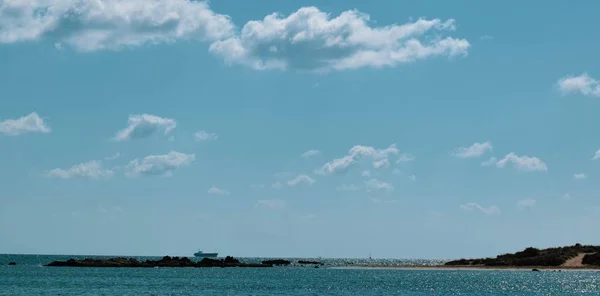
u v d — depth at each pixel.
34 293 130.25
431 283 168.00
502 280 177.50
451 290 144.25
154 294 129.88
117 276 195.50
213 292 136.25
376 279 190.12
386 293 137.00
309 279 189.50
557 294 133.38
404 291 142.50
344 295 131.38
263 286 156.50
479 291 141.75
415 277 198.88
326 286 157.62
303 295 130.50
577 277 186.62
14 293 130.00
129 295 127.19
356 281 179.25
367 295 131.75
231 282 171.50
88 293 131.00
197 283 165.50
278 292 138.00
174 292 135.38
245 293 134.38
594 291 140.62
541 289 145.88
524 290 144.00
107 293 131.38
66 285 153.00
